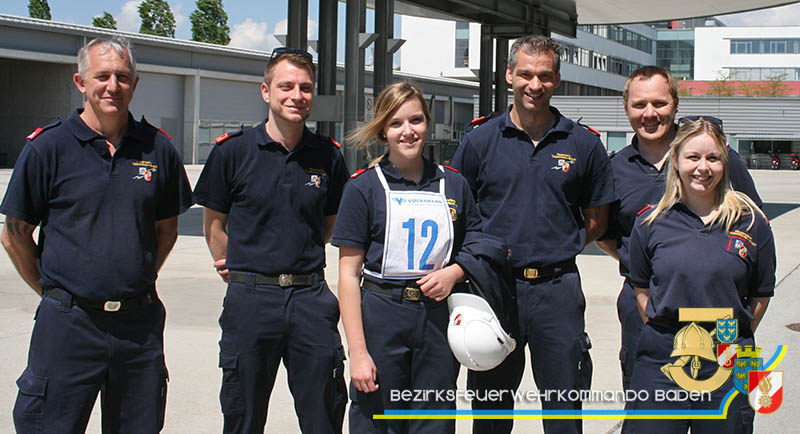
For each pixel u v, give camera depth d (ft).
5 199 10.08
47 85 112.88
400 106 10.57
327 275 29.73
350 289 10.78
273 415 14.85
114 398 10.51
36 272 10.69
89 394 10.26
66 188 10.15
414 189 10.87
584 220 12.71
